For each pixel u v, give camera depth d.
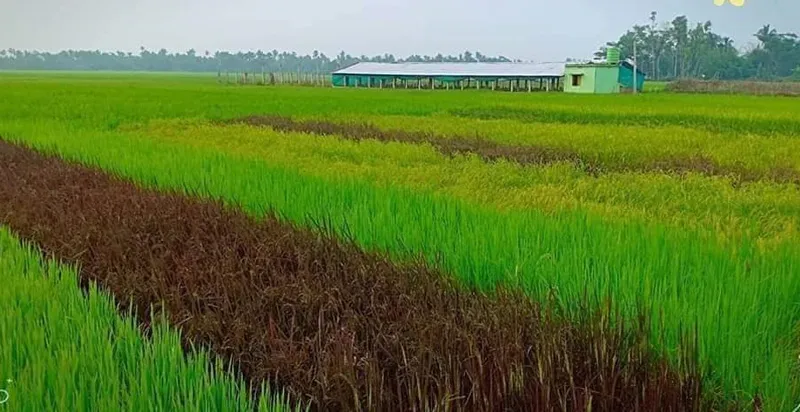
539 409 3.45
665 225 7.32
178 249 6.42
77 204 8.18
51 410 3.23
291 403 3.73
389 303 4.81
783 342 4.61
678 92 56.47
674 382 3.67
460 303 4.78
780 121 24.28
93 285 5.01
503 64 74.81
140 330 4.37
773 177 12.41
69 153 13.76
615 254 5.71
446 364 3.75
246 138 17.89
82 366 3.62
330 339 4.06
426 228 6.92
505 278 5.50
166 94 42.72
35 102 32.91
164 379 3.52
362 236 6.82
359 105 33.38
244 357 4.15
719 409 3.83
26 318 4.36
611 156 14.95
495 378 3.60
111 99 36.28
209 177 10.28
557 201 9.25
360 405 3.43
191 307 4.98
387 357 4.05
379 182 10.41
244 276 5.38
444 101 37.84
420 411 3.38
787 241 6.63
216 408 3.36
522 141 17.83
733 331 4.25
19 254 6.00
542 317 4.46
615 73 60.03
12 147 15.02
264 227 7.02
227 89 54.06
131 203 8.20
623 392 3.68
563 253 5.82
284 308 4.82
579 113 28.50
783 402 3.69
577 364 3.91
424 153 15.10
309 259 5.91
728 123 23.69
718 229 7.10
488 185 10.97
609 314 4.27
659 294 4.80
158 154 13.15
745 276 5.24
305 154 14.66
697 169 13.16
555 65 70.12
